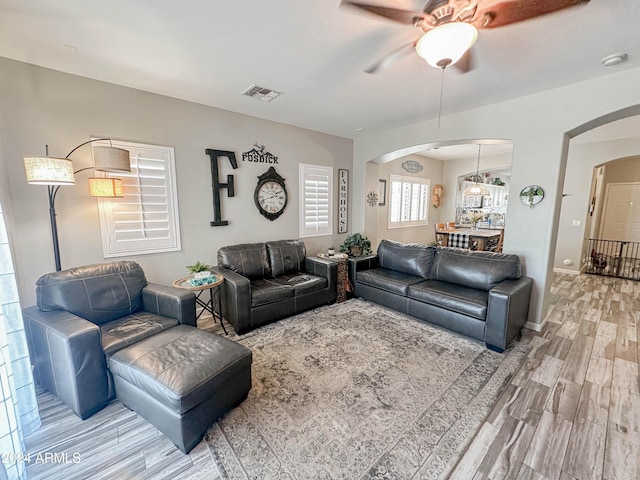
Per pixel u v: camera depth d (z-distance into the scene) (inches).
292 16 69.5
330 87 113.5
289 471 59.6
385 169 253.8
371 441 66.9
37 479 58.3
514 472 59.0
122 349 77.7
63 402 77.5
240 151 149.1
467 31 57.7
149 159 120.0
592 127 114.3
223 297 127.5
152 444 66.8
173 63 94.0
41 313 82.5
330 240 199.5
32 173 78.6
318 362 99.4
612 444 65.5
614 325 130.3
